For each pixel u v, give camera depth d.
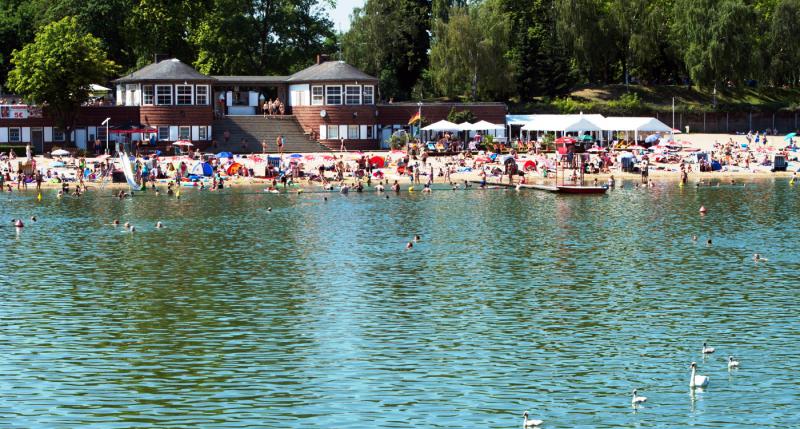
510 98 192.25
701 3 194.25
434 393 41.09
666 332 50.19
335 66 158.00
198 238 82.31
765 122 198.88
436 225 90.44
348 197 115.38
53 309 55.19
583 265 69.06
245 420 38.22
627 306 55.91
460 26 183.62
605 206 105.69
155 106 148.62
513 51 195.88
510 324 51.94
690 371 43.88
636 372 43.75
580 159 138.88
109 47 179.12
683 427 37.47
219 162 135.00
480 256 73.00
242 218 95.75
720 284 61.94
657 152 151.88
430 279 64.00
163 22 179.12
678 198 113.56
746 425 37.62
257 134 154.38
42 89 142.25
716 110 196.00
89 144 147.88
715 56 192.38
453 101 189.75
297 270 67.38
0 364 44.81
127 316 53.59
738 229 87.19
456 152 149.00
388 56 199.62
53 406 39.66
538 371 43.91
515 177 133.25
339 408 39.41
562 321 52.47
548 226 89.50
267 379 42.84
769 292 59.41
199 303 56.81
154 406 39.69
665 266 68.56
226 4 180.75
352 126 156.62
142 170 127.00
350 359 45.69
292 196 116.38
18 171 122.19
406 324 51.94
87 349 47.22
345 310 55.12
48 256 72.88
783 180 135.38
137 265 69.19
